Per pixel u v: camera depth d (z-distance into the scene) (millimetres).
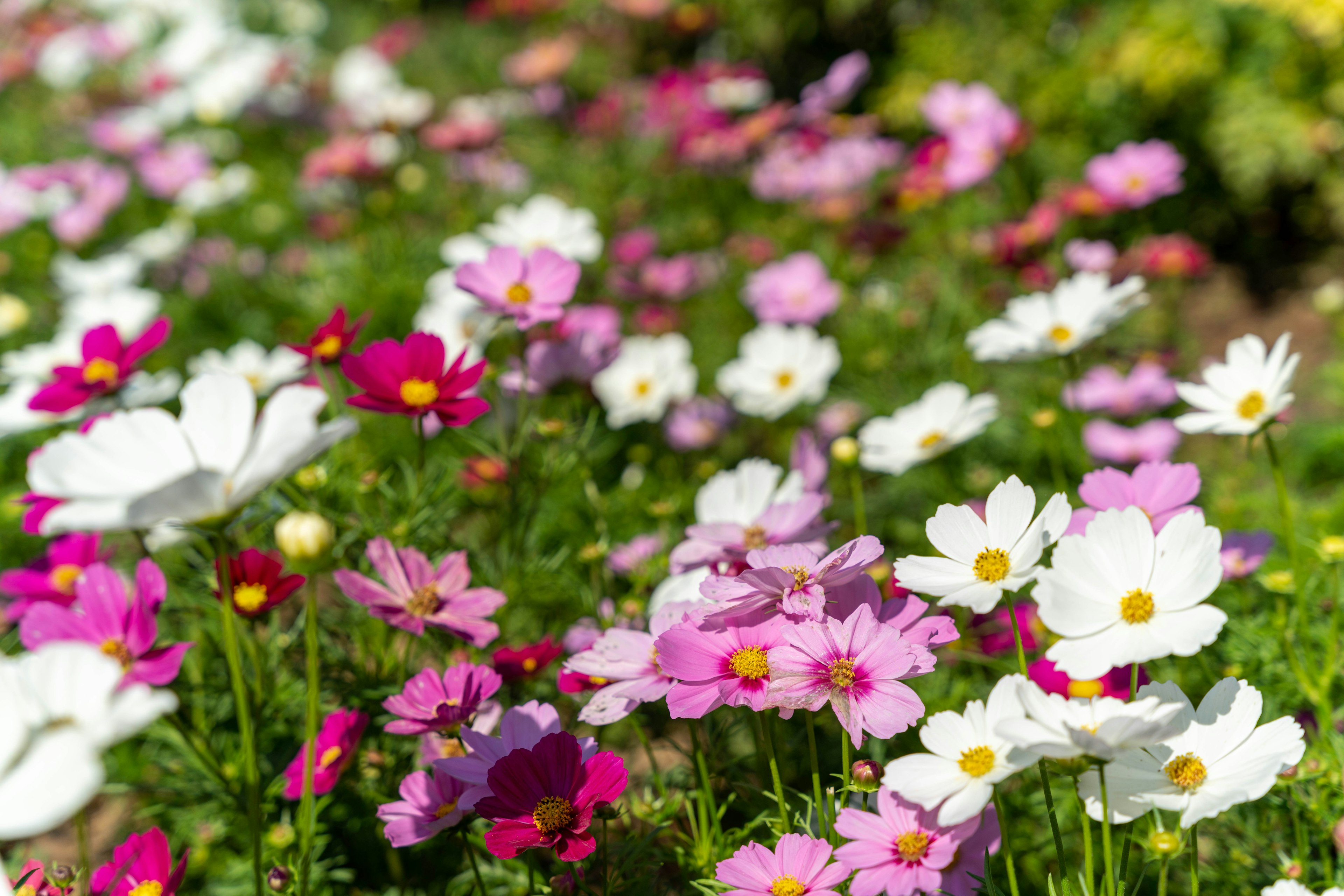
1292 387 2352
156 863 1375
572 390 1686
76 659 1289
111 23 4426
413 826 1393
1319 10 2682
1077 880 1414
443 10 5410
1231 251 2928
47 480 1303
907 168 2951
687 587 1470
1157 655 1316
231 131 3686
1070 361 1641
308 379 1750
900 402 2143
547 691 1559
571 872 1396
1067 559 1334
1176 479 1429
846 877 1344
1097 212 2301
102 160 3494
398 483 1946
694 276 2377
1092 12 3236
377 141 3045
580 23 4199
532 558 1668
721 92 3287
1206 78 2838
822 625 1355
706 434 1990
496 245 2043
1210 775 1328
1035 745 1290
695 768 1452
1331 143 2723
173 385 1562
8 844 1604
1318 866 1437
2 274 2750
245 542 1573
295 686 1545
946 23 3465
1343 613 1558
